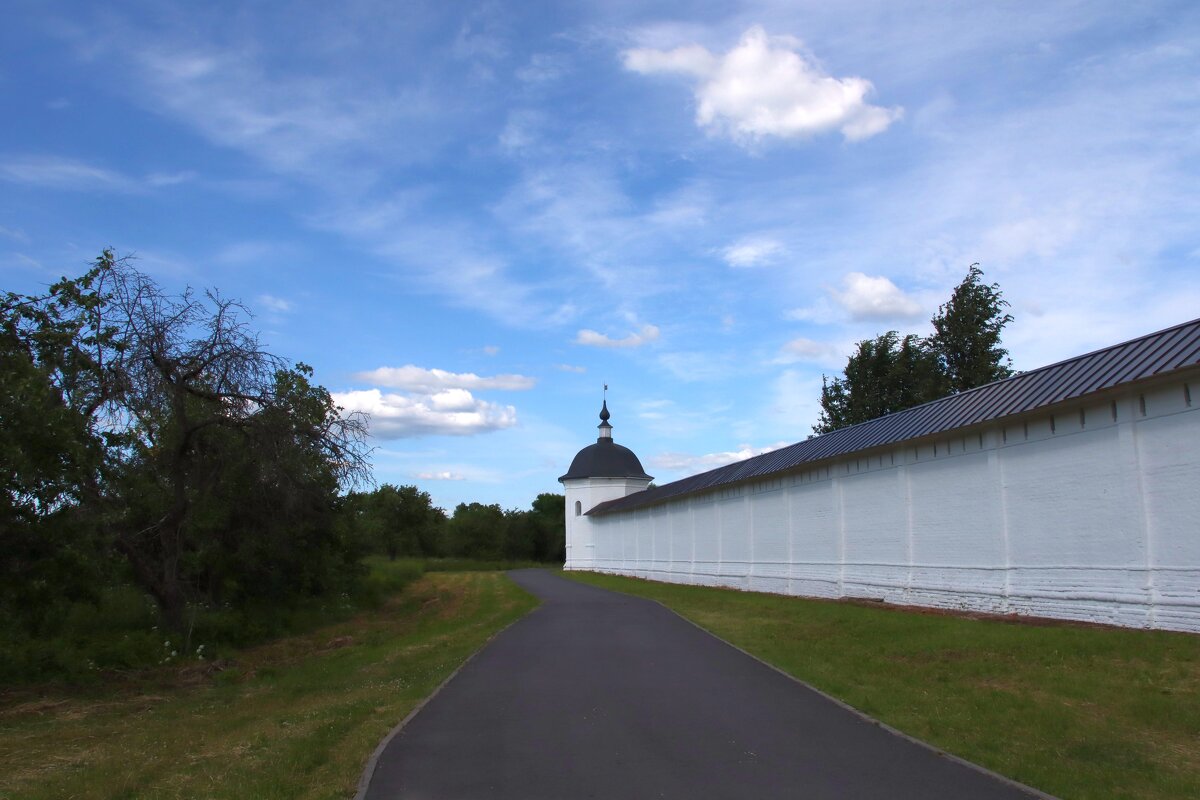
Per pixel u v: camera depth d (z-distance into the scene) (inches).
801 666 551.2
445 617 1120.2
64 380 663.8
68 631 740.0
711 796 283.0
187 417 773.3
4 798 316.2
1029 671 468.1
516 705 450.3
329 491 1019.3
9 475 544.4
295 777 315.3
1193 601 506.3
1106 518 575.2
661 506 1644.9
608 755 339.9
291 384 826.2
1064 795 277.7
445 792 294.5
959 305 1718.8
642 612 976.3
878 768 313.1
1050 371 658.2
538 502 4628.4
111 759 372.2
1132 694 403.2
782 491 1088.2
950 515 747.4
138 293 711.7
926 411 823.7
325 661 744.3
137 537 764.6
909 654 557.6
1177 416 525.7
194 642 808.3
